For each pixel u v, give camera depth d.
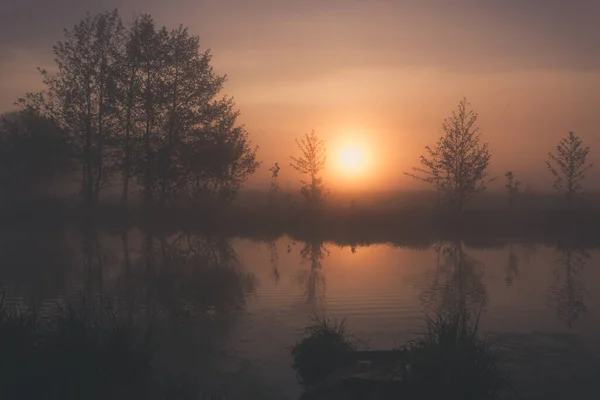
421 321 10.65
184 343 9.08
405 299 12.88
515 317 11.05
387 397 6.53
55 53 36.88
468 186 35.72
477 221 36.34
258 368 7.86
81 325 7.67
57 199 39.00
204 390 7.00
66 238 28.19
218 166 37.41
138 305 12.18
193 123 37.81
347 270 17.73
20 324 7.36
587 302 12.60
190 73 37.62
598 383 7.27
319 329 8.77
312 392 6.84
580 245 26.58
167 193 37.53
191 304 12.26
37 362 6.63
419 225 36.25
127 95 37.19
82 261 19.62
